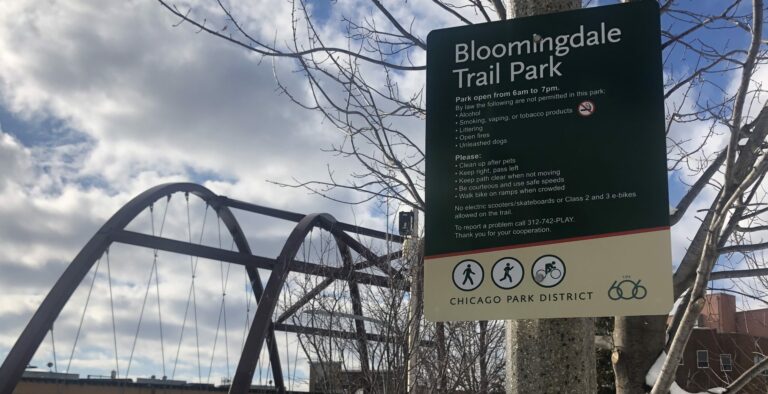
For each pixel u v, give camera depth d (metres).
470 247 3.39
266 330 40.31
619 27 3.46
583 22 3.51
